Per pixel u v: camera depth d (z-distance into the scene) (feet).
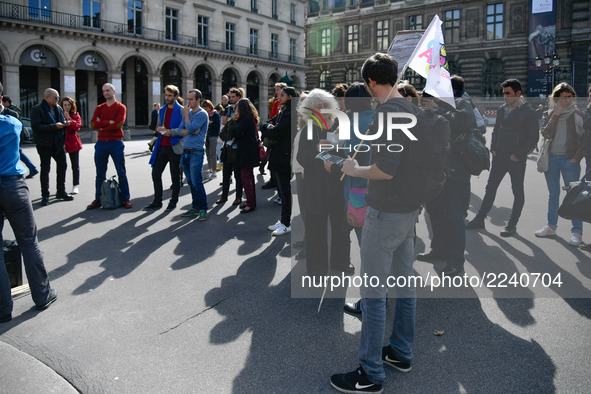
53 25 90.17
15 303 12.49
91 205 24.00
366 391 8.33
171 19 114.52
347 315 11.64
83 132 102.37
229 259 16.11
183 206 24.80
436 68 10.40
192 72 118.83
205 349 10.00
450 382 8.75
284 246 17.63
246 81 139.23
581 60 110.73
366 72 8.54
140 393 8.47
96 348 10.08
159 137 23.54
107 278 14.26
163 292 13.17
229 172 25.79
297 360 9.54
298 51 153.79
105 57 100.94
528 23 116.47
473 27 124.47
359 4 144.77
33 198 26.55
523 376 8.88
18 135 11.69
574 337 10.32
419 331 10.73
